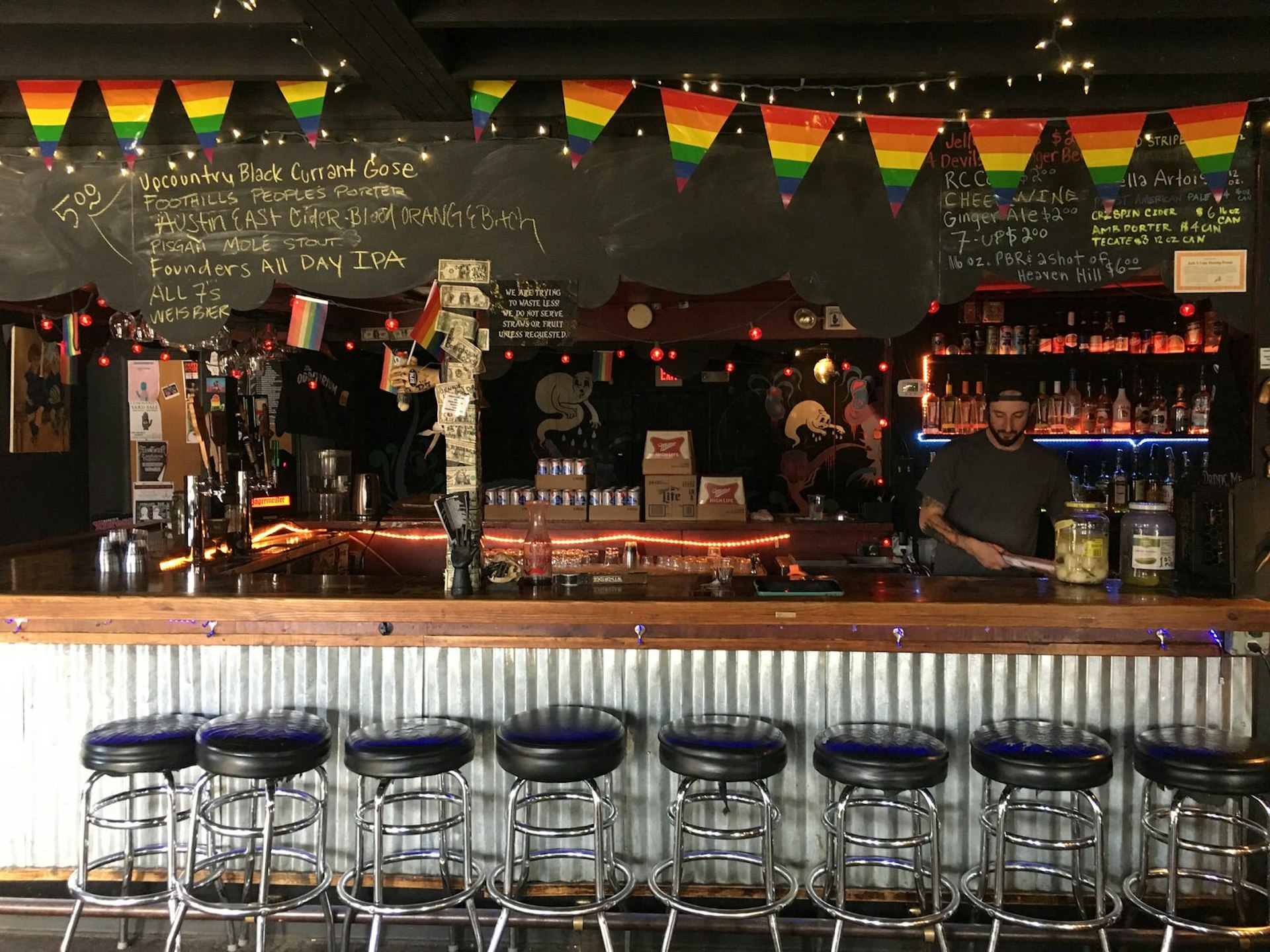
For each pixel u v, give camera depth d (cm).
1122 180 322
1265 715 325
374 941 293
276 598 328
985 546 381
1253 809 330
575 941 339
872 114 322
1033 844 290
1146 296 618
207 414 489
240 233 350
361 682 346
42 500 641
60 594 333
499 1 267
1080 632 320
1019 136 315
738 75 303
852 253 338
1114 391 647
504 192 344
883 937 331
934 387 672
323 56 299
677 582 357
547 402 898
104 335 659
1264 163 325
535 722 306
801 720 337
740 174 339
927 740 302
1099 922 282
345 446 838
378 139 346
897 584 352
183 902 299
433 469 907
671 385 879
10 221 355
